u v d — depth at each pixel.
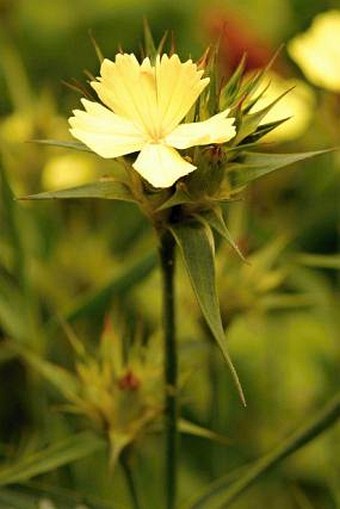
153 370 0.27
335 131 0.34
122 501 0.33
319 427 0.27
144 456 0.34
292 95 0.34
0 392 0.35
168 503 0.26
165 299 0.25
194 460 0.35
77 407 0.27
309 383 0.38
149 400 0.27
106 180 0.24
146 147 0.23
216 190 0.24
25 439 0.34
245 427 0.35
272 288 0.31
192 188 0.23
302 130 0.35
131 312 0.36
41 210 0.35
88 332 0.35
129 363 0.27
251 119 0.24
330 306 0.35
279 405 0.37
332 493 0.32
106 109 0.23
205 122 0.23
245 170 0.24
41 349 0.31
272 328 0.36
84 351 0.28
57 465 0.26
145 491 0.34
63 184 0.35
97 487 0.33
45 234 0.35
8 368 0.35
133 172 0.23
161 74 0.23
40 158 0.35
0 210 0.33
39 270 0.34
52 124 0.35
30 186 0.35
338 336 0.36
